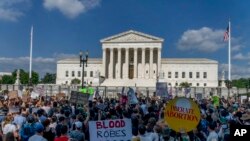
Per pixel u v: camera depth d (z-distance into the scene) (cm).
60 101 3812
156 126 1709
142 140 1648
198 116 1535
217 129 2130
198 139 1939
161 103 3981
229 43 9894
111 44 18625
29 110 2625
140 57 19088
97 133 1566
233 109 3512
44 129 1691
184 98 1550
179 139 1725
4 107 2906
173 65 19625
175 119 1552
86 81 19200
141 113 2862
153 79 18038
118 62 18638
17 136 1905
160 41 18312
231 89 12888
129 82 17650
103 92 11094
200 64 19475
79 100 3167
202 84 19400
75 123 1909
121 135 1570
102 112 2784
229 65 10006
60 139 1572
